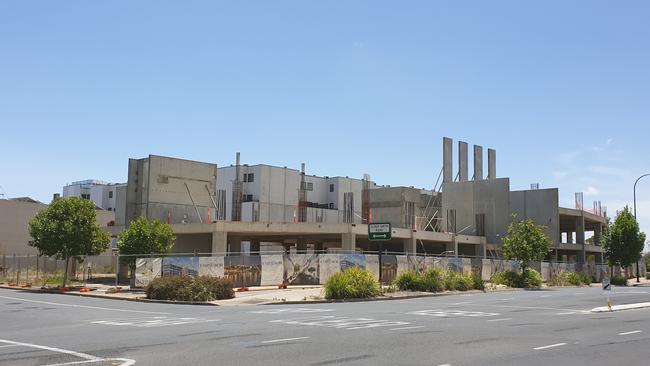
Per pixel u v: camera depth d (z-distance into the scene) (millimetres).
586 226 81438
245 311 21953
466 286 36375
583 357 10945
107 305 25516
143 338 13477
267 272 35375
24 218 63750
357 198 93938
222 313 21031
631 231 58500
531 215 65562
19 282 42531
